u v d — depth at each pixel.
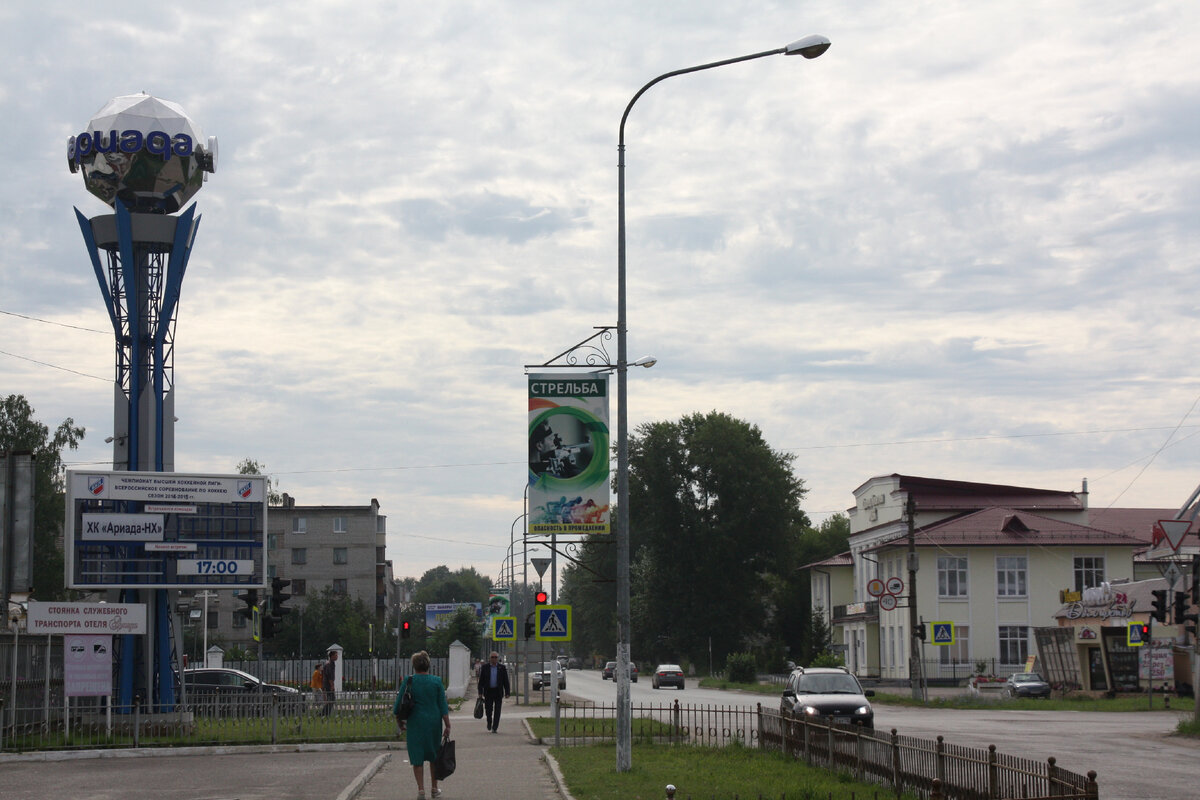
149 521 28.22
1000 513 73.69
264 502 29.31
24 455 29.77
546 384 22.70
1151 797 16.97
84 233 29.81
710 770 18.84
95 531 27.75
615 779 17.58
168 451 29.55
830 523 121.56
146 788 17.70
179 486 28.55
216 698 26.05
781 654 85.62
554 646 25.48
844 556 93.56
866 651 80.44
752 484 89.50
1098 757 23.14
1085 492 80.50
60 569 65.25
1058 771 11.22
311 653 86.25
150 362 29.66
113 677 28.45
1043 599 70.81
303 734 25.55
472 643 85.88
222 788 17.59
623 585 19.73
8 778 19.30
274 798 16.33
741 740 24.88
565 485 22.50
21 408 65.75
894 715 39.69
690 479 91.38
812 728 19.73
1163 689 50.78
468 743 25.75
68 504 27.61
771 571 93.12
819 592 94.56
